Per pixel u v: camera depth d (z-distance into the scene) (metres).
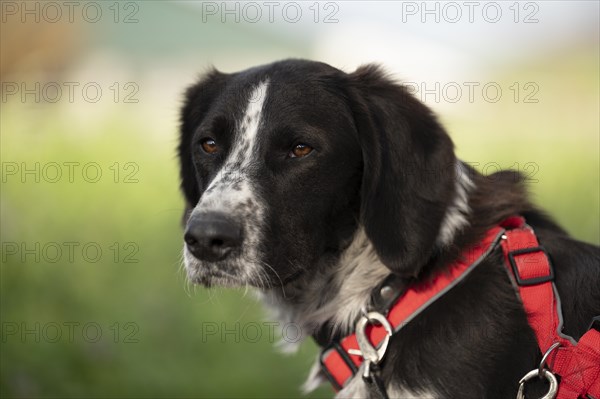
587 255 5.04
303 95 5.31
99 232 11.15
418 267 4.83
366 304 5.13
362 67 5.56
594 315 4.76
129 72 28.42
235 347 8.94
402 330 4.84
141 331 8.88
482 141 19.14
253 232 4.99
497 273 4.88
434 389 4.63
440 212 4.93
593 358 4.38
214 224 4.87
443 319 4.77
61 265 9.59
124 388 7.91
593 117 23.98
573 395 4.41
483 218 5.12
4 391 7.44
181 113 6.31
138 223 11.79
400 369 4.74
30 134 12.95
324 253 5.39
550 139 19.55
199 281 5.10
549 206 12.30
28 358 7.81
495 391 4.61
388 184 5.03
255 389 8.16
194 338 8.96
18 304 8.69
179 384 8.11
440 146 5.09
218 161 5.45
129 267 10.21
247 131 5.32
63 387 7.70
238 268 4.98
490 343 4.67
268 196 5.12
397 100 5.22
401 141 5.06
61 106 16.80
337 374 5.07
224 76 6.02
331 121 5.23
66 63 24.77
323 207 5.22
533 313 4.69
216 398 8.02
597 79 35.66
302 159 5.18
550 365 4.50
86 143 15.28
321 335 5.49
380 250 4.98
